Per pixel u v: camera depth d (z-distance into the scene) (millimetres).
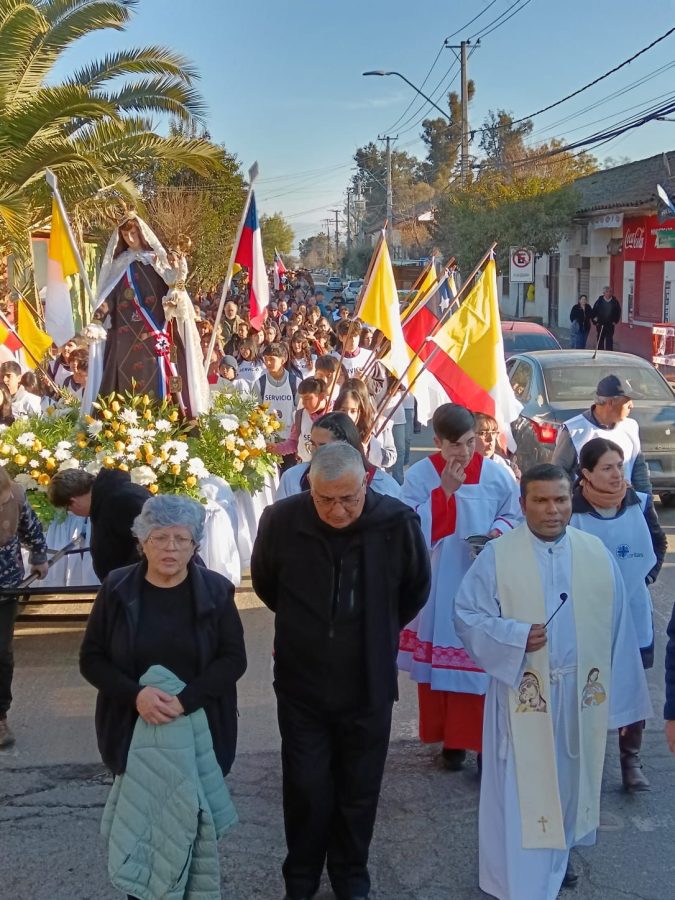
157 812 3434
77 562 6629
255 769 5109
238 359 12742
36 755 5258
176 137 19328
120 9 17797
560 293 36719
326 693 3836
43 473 6777
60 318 7789
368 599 3799
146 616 3578
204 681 3527
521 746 3834
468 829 4512
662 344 21406
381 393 10141
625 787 4797
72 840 4434
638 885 4070
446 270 8000
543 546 3932
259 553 3951
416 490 5000
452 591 4867
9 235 16781
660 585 8078
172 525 3484
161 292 7539
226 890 4066
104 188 18406
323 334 15484
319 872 3971
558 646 3869
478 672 4812
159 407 7465
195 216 33719
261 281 8711
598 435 6270
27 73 17406
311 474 3664
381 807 4703
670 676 3477
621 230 29750
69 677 6281
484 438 5777
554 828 3789
